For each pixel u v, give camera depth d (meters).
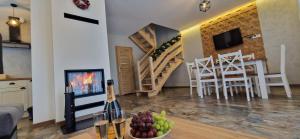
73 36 3.06
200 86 4.02
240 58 3.15
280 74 3.02
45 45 2.93
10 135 1.41
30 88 3.69
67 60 2.92
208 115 2.41
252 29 4.93
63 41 2.90
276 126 1.77
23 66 4.32
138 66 5.91
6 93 3.35
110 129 0.90
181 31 7.14
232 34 5.38
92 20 3.42
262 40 4.72
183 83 7.07
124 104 4.02
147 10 4.58
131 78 6.82
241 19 5.16
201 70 4.06
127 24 5.53
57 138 2.10
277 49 4.44
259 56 4.79
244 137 0.79
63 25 2.94
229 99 3.40
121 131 0.89
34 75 2.76
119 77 6.41
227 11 5.37
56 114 2.73
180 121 1.12
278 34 4.41
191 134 0.87
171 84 7.58
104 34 3.61
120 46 6.66
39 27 2.90
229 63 3.37
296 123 1.80
